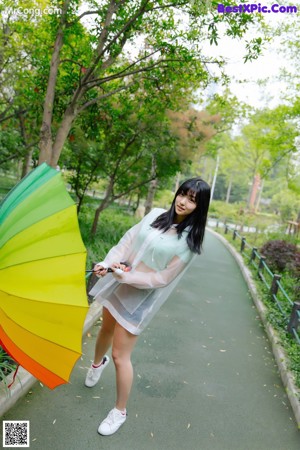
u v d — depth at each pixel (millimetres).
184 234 2412
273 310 6129
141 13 5223
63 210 1789
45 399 2938
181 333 5004
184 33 5363
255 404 3482
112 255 2629
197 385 3664
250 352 4738
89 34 5949
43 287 1702
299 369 4035
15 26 7293
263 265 8836
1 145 9922
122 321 2453
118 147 9797
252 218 21844
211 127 10773
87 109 7277
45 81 6738
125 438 2688
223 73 5770
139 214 18156
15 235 1715
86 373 3418
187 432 2893
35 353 1720
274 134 12883
